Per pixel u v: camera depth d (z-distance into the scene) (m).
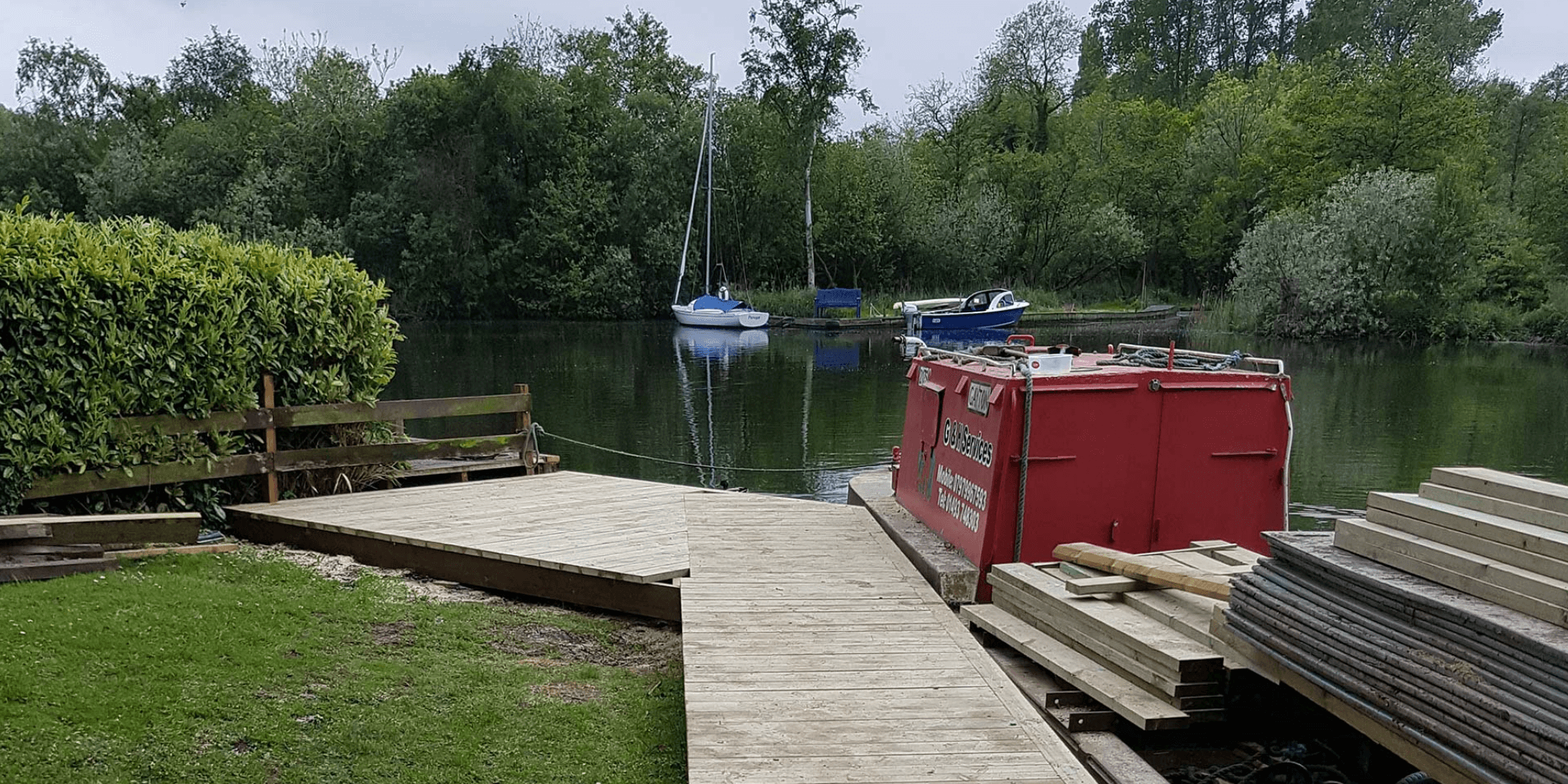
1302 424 19.34
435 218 54.00
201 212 55.00
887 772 4.02
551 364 31.61
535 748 4.88
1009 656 5.93
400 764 4.56
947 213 62.22
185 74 79.50
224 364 8.62
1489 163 51.50
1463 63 72.88
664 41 70.19
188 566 6.96
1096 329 47.41
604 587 6.98
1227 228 62.50
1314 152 53.06
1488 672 3.46
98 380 7.75
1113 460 6.65
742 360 32.75
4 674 4.67
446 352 35.84
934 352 8.66
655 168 57.94
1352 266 41.16
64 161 61.38
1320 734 5.17
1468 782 3.60
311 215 55.28
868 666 5.19
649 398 23.34
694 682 4.95
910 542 7.48
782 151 58.47
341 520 8.42
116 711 4.55
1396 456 16.09
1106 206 64.12
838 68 57.25
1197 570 5.52
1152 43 100.69
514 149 57.91
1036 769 4.06
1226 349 36.66
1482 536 3.78
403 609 6.73
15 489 7.22
